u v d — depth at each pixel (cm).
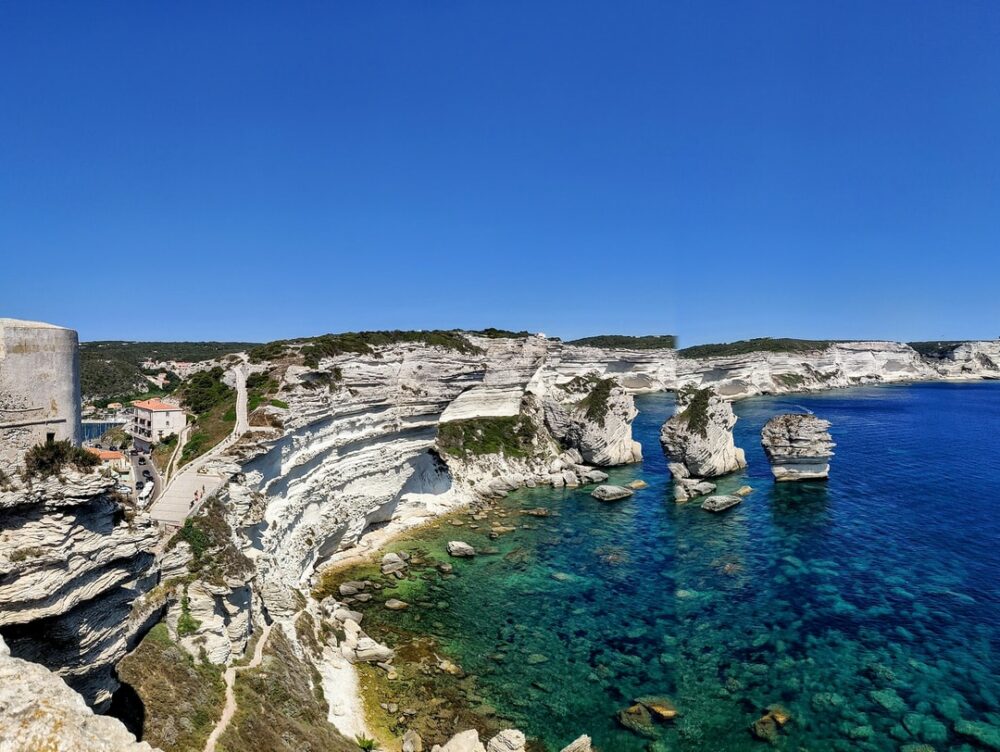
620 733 3048
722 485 8044
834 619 4159
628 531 6209
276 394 5169
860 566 5075
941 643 3831
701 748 2936
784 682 3450
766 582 4800
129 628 2456
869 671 3547
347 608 4350
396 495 6581
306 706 2872
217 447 4259
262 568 3631
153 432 5109
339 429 5709
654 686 3422
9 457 1752
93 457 1925
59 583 1745
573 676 3519
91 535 1862
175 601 2792
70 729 1231
